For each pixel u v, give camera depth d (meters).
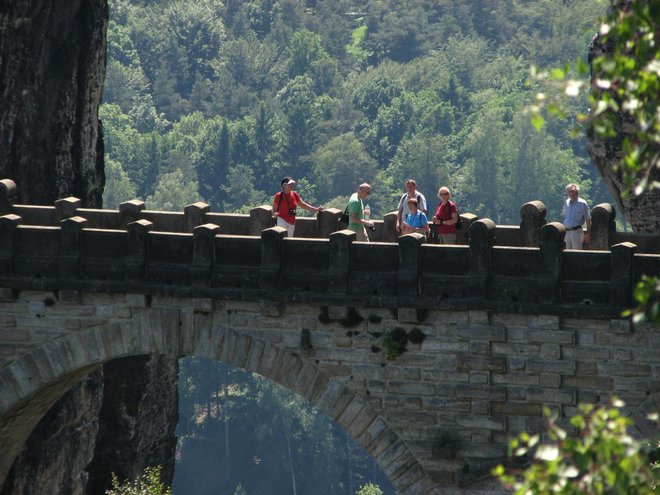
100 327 112.31
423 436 105.62
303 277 106.69
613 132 59.31
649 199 137.88
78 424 153.12
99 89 164.25
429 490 105.88
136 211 131.12
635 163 58.41
